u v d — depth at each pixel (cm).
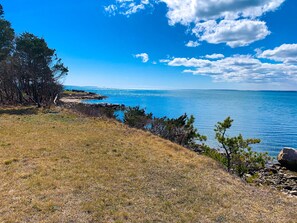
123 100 9538
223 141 1275
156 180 774
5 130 1336
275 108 7156
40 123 1617
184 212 586
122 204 596
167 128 1730
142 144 1231
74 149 1039
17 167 787
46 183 674
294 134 3041
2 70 2769
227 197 700
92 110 2262
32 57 2767
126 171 825
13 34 2753
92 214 537
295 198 804
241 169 1228
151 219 539
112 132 1461
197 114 5112
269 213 630
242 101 11206
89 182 706
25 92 2977
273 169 1645
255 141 1270
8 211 523
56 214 524
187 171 895
